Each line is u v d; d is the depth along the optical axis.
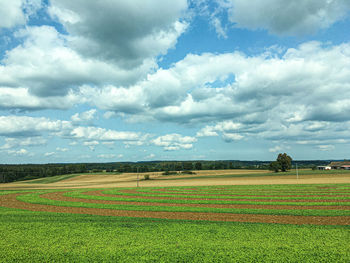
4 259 14.89
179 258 14.84
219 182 86.44
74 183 108.19
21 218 27.02
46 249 16.62
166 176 134.12
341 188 55.00
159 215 28.97
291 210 30.27
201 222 24.38
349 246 16.33
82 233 20.41
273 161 150.00
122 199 43.28
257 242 17.44
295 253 15.27
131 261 14.52
